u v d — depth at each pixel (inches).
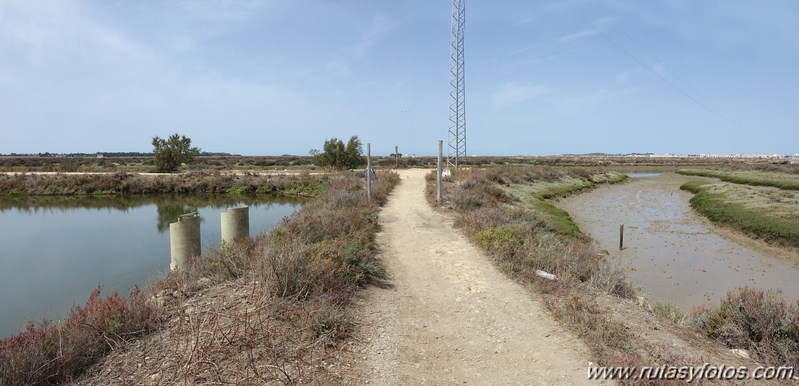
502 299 299.6
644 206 1242.0
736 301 269.7
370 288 317.7
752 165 3316.9
